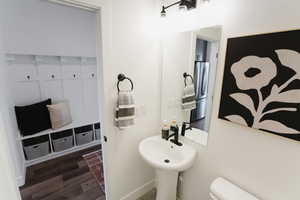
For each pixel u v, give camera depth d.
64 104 2.70
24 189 2.02
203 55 1.35
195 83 1.45
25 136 2.31
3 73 1.87
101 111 1.48
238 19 1.08
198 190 1.60
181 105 1.62
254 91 1.04
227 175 1.30
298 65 0.85
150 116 1.81
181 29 1.47
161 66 1.74
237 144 1.20
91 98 3.04
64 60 2.66
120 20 1.34
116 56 1.38
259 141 1.07
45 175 2.28
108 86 1.39
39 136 2.46
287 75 0.90
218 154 1.34
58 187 2.07
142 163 1.89
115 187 1.71
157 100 1.83
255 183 1.14
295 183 0.96
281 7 0.89
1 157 0.74
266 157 1.06
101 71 1.36
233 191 1.17
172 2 1.49
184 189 1.76
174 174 1.58
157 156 1.63
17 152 2.07
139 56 1.54
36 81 2.47
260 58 0.99
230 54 1.13
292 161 0.95
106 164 1.60
